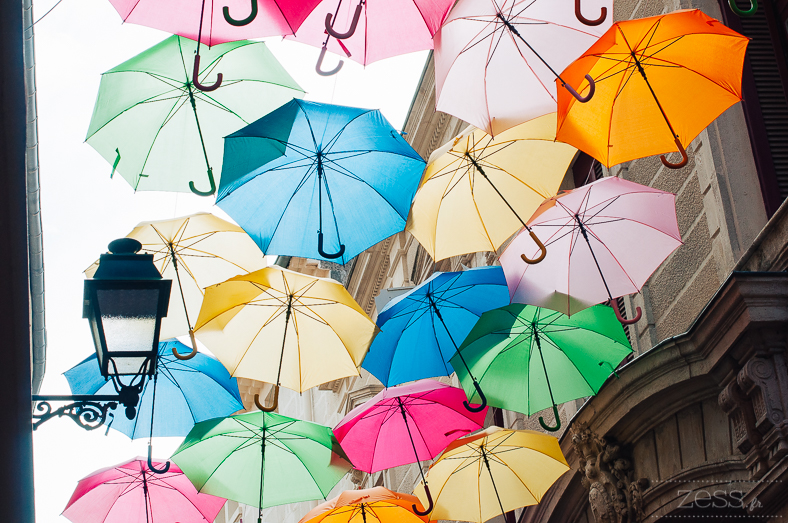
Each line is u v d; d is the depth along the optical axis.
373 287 20.61
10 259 4.30
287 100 5.31
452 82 4.23
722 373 6.05
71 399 4.66
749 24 7.43
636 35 3.97
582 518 8.31
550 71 4.14
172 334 6.20
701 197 7.25
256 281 5.68
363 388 18.16
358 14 3.26
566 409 9.19
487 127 4.22
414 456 6.79
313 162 4.81
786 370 5.66
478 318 6.30
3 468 4.56
